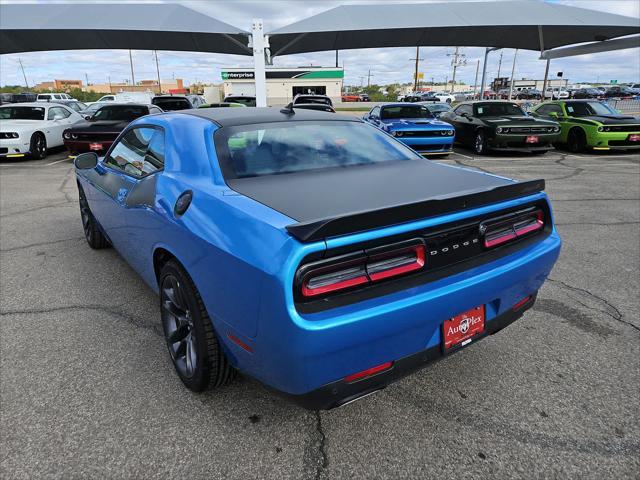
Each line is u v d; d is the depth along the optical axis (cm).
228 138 254
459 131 1349
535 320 320
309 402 175
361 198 203
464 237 200
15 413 224
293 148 266
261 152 253
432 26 1661
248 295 170
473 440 209
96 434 211
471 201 195
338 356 166
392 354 181
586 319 321
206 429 215
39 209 644
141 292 363
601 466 193
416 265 184
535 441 207
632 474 189
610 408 229
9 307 337
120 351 279
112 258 440
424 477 188
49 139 1255
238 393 241
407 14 1766
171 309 245
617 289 370
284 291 155
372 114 1274
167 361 270
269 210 186
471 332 208
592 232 524
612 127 1173
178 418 222
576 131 1258
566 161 1105
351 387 177
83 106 2566
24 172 988
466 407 231
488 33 1969
